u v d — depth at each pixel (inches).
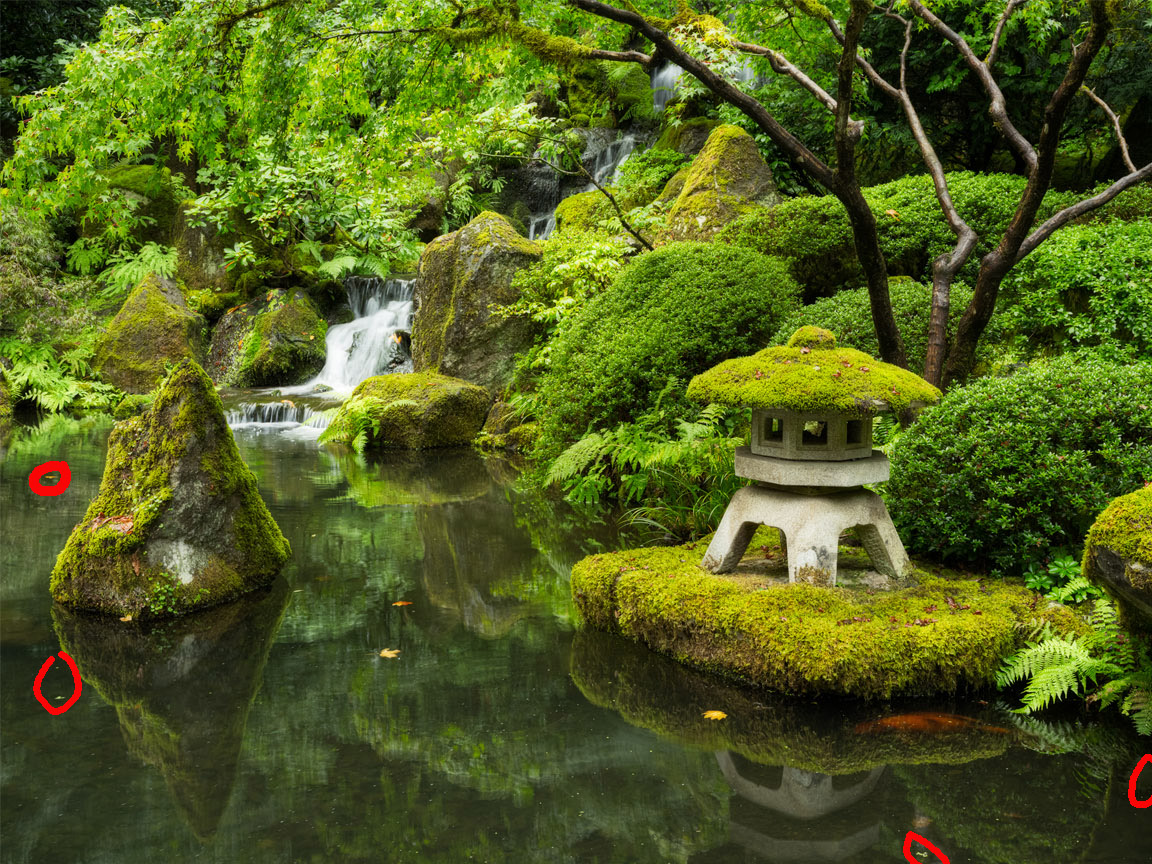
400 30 202.2
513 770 118.6
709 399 157.1
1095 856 98.7
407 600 189.9
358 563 216.4
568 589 197.5
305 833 102.7
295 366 517.0
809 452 154.9
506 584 201.2
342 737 128.0
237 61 198.1
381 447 388.8
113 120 197.2
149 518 178.7
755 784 115.5
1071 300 257.3
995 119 219.0
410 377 410.9
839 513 155.9
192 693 143.1
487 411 408.8
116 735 128.3
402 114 219.9
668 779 116.9
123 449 188.5
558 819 106.5
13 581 199.6
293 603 187.9
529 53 204.4
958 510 164.7
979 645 140.3
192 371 189.2
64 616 179.3
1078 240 263.7
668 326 269.6
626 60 194.4
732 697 141.9
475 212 641.6
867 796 112.3
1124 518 120.0
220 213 514.9
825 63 407.8
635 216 394.9
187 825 104.3
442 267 431.5
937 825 105.5
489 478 323.6
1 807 108.4
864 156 452.8
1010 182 321.1
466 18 204.4
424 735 128.7
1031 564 161.0
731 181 396.5
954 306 252.8
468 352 413.7
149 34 196.2
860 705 138.3
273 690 144.5
